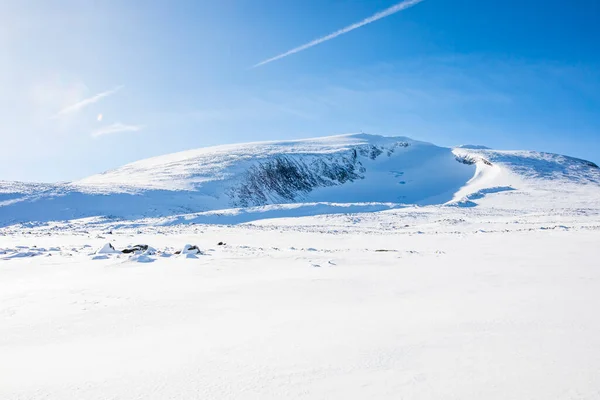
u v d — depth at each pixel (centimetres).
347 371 361
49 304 692
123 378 353
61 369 383
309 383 334
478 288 849
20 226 4409
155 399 306
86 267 1151
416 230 3638
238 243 2272
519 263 1329
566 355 398
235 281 938
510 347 427
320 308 658
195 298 741
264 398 305
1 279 960
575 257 1500
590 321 540
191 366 380
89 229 3853
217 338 482
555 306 644
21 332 529
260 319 582
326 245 2245
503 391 312
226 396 310
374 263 1327
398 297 754
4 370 383
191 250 1510
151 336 502
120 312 636
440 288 854
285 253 1557
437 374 350
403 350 421
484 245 2148
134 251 1512
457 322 544
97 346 463
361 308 655
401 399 299
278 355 410
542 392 310
